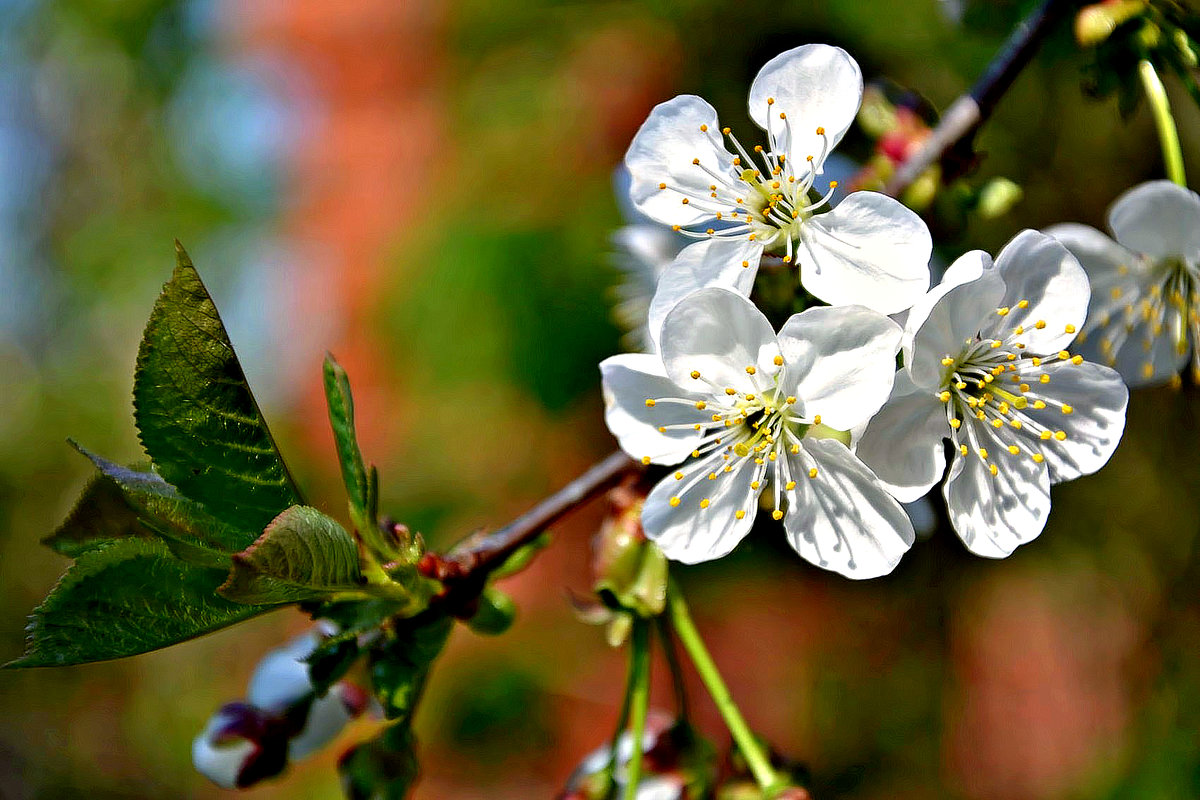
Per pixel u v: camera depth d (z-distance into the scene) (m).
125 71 1.00
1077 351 0.36
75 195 1.05
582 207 0.64
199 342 0.33
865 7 0.55
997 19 0.39
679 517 0.35
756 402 0.34
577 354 0.63
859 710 0.67
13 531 1.06
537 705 0.71
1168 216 0.35
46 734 1.02
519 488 0.69
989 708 0.74
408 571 0.34
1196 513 0.54
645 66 0.65
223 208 0.95
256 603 0.33
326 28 0.90
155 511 0.33
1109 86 0.36
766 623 0.74
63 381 1.07
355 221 0.87
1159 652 0.55
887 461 0.34
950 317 0.34
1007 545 0.34
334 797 0.79
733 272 0.35
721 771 0.36
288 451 0.86
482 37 0.70
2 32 1.00
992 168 0.53
